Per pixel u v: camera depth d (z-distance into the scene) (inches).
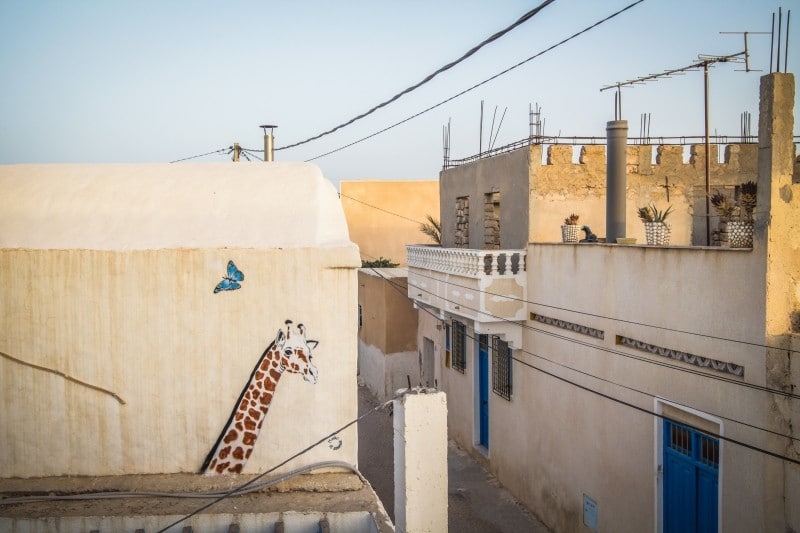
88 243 266.4
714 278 355.3
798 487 307.3
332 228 290.0
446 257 636.7
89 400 267.0
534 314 556.4
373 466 689.6
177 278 265.4
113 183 285.4
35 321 264.8
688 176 616.4
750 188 395.9
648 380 410.9
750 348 331.3
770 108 320.2
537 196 585.6
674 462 393.1
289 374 267.9
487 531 537.6
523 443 581.0
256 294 266.5
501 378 623.5
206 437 268.5
